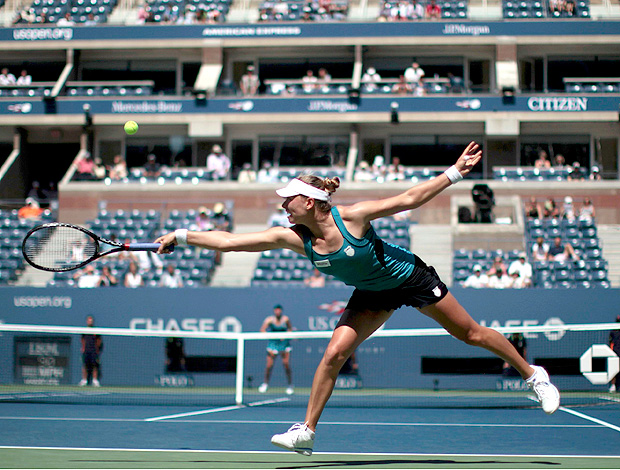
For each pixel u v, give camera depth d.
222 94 22.77
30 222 18.78
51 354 15.05
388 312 5.14
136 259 16.91
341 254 4.80
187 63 24.55
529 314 14.15
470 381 14.15
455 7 23.91
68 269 5.32
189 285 16.22
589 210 17.72
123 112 22.44
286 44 23.02
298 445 4.94
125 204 19.19
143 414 9.67
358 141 23.00
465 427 8.20
